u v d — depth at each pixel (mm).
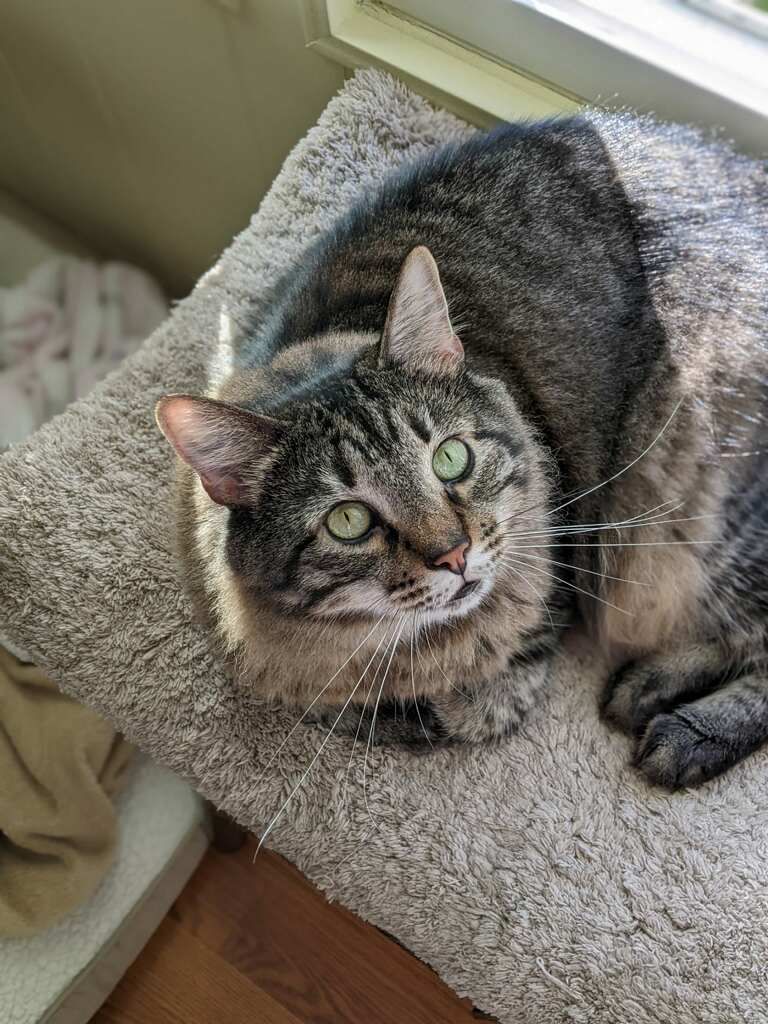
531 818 371
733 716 380
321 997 500
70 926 473
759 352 379
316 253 405
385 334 313
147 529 420
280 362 349
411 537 309
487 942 356
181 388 455
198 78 527
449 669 370
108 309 668
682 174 398
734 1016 335
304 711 384
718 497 381
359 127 468
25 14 550
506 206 389
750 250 387
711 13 430
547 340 375
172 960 513
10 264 695
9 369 653
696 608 398
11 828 459
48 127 632
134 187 642
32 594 407
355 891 376
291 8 454
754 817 370
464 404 329
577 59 444
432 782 377
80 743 473
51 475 429
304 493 311
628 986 344
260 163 564
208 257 667
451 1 448
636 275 383
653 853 364
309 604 330
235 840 527
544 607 376
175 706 390
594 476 391
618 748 390
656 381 384
